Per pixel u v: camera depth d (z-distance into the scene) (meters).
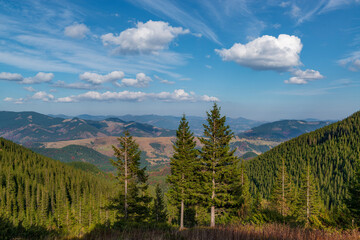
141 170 26.81
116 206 26.47
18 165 165.25
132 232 8.32
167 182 28.42
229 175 24.62
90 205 70.50
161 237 7.26
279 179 42.34
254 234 6.91
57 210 81.06
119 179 26.41
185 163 26.45
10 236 7.69
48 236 8.13
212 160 24.91
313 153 182.75
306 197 40.28
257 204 37.81
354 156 146.75
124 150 26.91
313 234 6.84
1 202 92.50
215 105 25.53
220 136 25.48
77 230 9.30
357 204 15.87
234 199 24.48
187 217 34.91
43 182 138.88
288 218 12.59
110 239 7.67
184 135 27.67
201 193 26.17
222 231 7.70
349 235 6.94
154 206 42.94
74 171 173.50
